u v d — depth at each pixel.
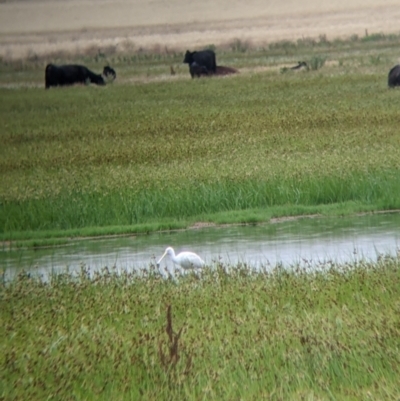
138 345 28.62
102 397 25.19
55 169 76.19
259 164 66.62
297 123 89.25
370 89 114.38
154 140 87.12
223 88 129.00
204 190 59.88
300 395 24.02
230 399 24.22
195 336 29.20
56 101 132.50
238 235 52.22
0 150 90.50
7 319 33.66
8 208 60.09
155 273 39.16
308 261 42.28
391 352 26.25
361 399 23.59
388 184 58.84
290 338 28.11
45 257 50.28
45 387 25.95
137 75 170.50
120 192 61.06
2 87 164.50
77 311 33.66
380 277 34.97
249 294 33.91
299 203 59.03
